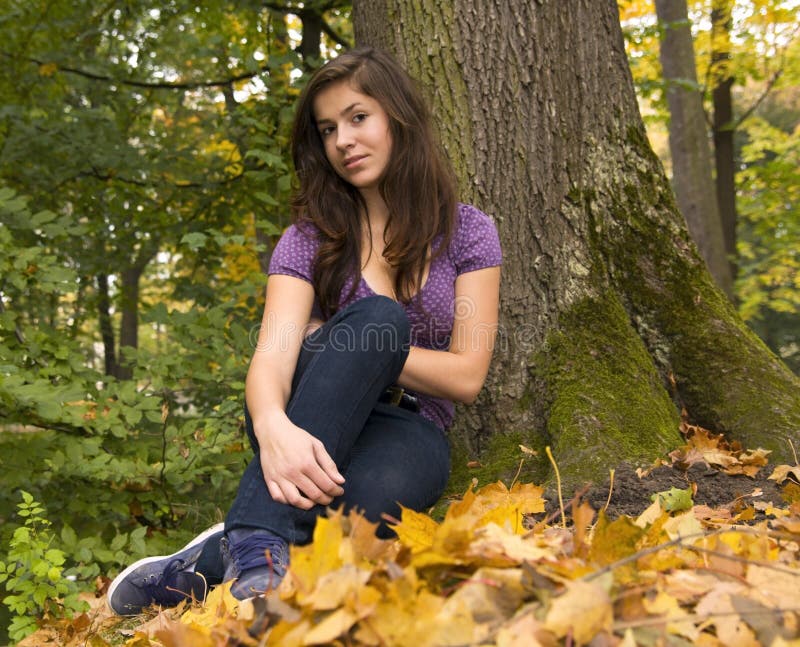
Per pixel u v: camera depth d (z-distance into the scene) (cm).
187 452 272
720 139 838
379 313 151
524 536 110
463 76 250
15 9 506
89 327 819
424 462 162
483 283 186
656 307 253
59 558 189
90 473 261
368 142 179
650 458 207
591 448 209
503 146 250
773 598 95
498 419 240
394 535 155
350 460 157
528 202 250
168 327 308
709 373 242
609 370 233
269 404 150
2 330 285
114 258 525
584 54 258
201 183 484
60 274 282
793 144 882
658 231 260
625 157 263
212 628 111
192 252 499
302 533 141
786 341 1293
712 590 97
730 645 88
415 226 181
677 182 706
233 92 529
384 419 166
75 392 251
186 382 301
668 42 675
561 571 94
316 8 496
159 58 637
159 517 296
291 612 93
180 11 509
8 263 274
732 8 731
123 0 515
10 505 276
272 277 182
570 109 255
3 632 227
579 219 252
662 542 118
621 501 187
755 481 192
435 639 83
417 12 252
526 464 224
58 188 518
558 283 248
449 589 93
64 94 600
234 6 480
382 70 180
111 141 510
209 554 163
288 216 418
